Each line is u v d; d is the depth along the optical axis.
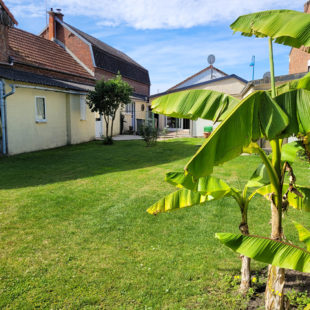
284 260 2.34
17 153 14.17
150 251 4.54
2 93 12.98
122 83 18.47
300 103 2.32
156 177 9.40
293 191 2.83
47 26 24.84
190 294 3.52
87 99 18.75
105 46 29.20
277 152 2.77
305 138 2.98
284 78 12.55
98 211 6.17
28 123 14.88
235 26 2.79
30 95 14.95
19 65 16.23
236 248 2.42
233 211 6.24
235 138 2.23
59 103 17.44
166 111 3.17
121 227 5.39
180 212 6.16
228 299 3.39
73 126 18.64
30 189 7.77
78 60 23.89
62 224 5.48
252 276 3.93
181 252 4.51
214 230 5.29
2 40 14.84
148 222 5.63
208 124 22.22
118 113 25.48
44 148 16.20
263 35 2.75
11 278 3.76
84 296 3.45
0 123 13.16
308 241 2.88
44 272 3.92
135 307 3.28
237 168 10.65
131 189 7.91
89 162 12.28
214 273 3.96
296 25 2.40
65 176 9.55
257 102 2.32
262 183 3.45
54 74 19.08
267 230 5.28
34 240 4.81
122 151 15.55
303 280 3.82
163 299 3.42
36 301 3.34
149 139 17.62
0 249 4.50
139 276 3.87
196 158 2.16
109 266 4.09
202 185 3.32
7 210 6.11
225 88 20.14
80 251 4.50
